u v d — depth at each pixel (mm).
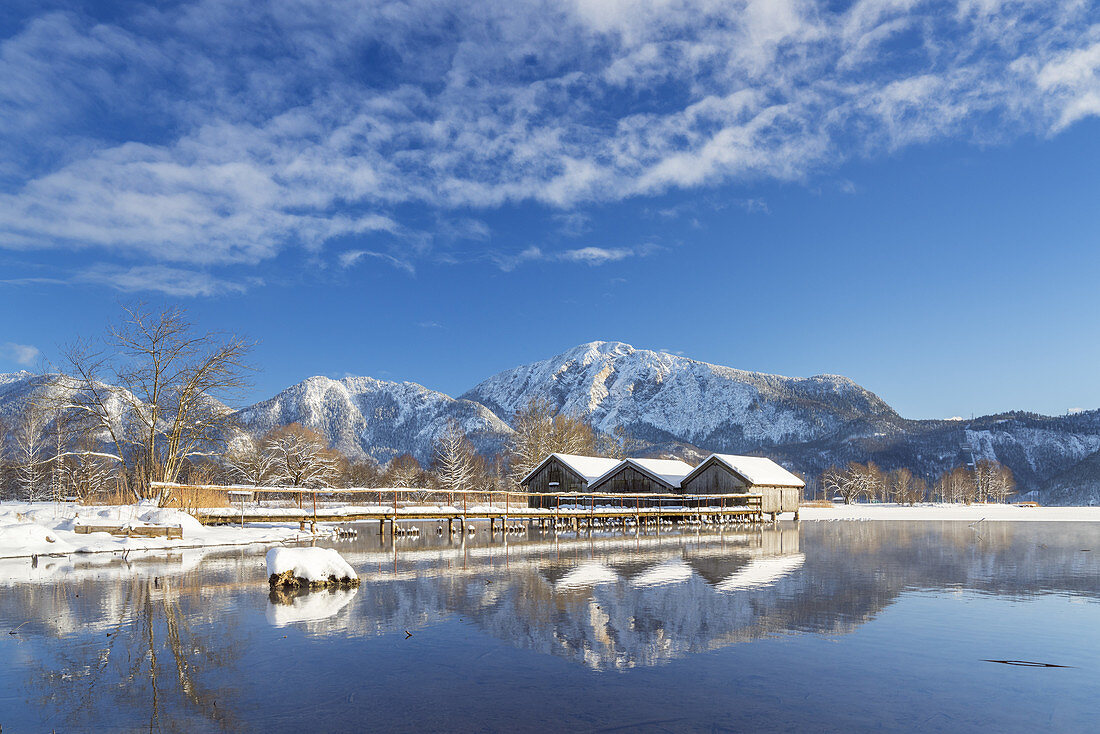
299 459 74125
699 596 14555
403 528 40906
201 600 13898
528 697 7703
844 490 142500
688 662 9211
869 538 35125
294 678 8445
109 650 9805
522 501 77375
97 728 6777
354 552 25484
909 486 185875
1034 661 9273
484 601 13836
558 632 10984
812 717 7043
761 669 8859
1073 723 6902
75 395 37688
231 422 41656
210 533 29922
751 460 60625
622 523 47406
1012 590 15734
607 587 15844
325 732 6605
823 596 14672
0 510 32625
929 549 27672
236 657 9414
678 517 54062
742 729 6680
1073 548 28594
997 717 7066
